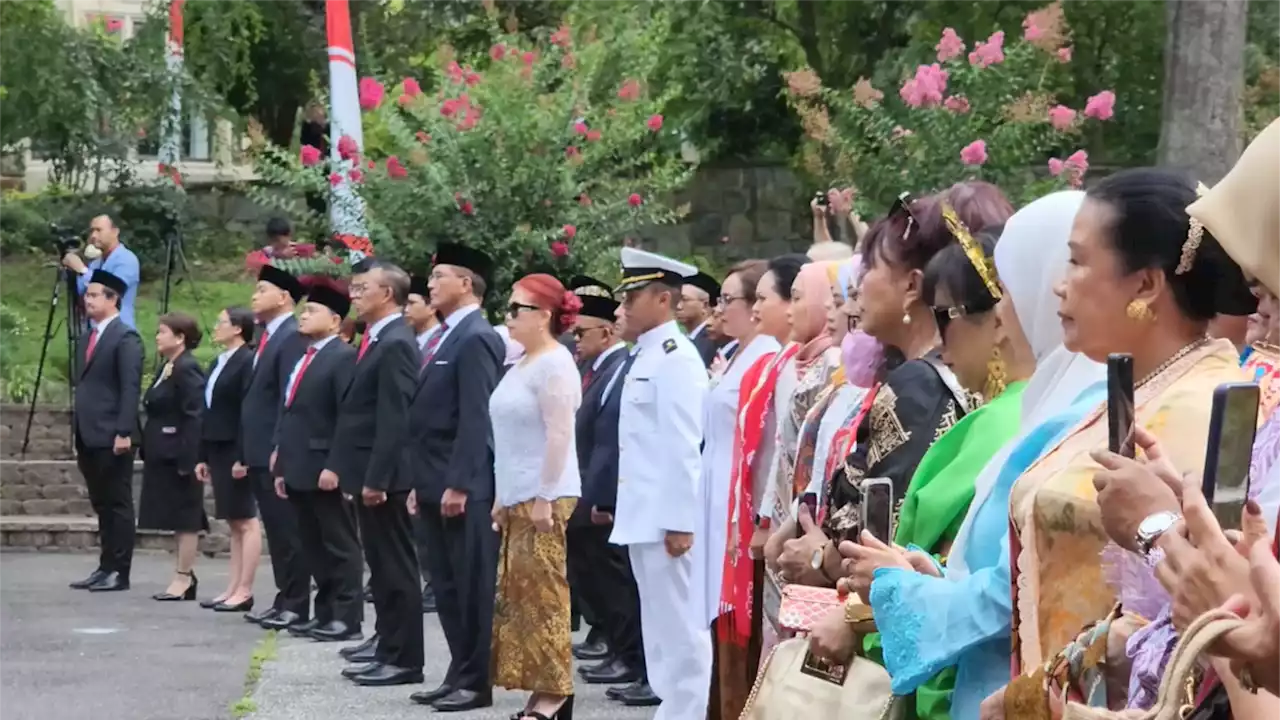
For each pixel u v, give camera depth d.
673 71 17.95
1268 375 2.71
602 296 9.23
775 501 5.23
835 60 17.58
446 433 8.23
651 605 7.07
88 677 8.98
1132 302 2.81
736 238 19.25
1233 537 2.19
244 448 11.10
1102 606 2.76
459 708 8.02
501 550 7.29
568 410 7.12
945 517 3.47
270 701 8.31
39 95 19.86
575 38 14.68
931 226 3.96
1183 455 2.62
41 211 20.84
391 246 12.45
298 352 10.98
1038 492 2.85
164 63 20.53
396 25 21.69
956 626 3.10
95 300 12.60
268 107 24.16
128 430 12.35
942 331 3.73
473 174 12.64
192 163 24.06
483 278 8.44
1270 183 2.30
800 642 3.88
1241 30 10.51
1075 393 3.21
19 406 16.47
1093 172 14.86
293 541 10.89
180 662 9.49
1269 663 2.03
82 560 14.73
